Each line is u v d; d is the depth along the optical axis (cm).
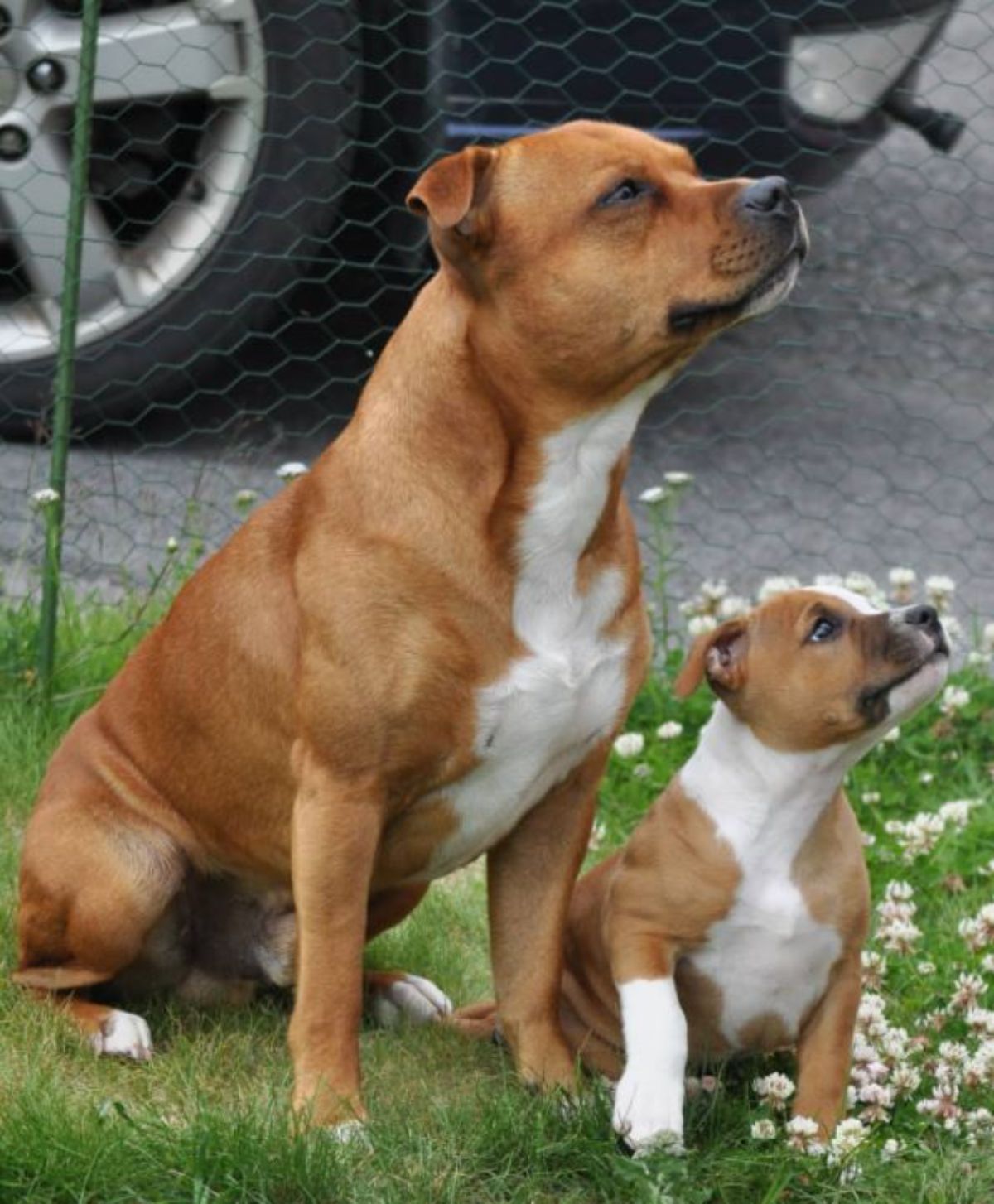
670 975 884
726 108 1505
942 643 885
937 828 1106
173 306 1471
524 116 1480
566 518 854
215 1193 768
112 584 1423
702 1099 898
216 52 1423
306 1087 862
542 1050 920
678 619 1457
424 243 1504
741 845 882
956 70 2048
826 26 1495
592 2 1459
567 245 838
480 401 852
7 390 1499
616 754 1243
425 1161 812
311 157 1442
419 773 874
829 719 879
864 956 990
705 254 835
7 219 1456
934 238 1933
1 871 1088
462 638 853
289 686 894
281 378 1578
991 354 1794
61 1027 940
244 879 966
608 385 847
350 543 860
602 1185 818
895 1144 848
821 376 1750
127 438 1558
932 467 1648
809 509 1593
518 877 927
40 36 1423
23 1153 785
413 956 1064
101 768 969
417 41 1430
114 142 1460
